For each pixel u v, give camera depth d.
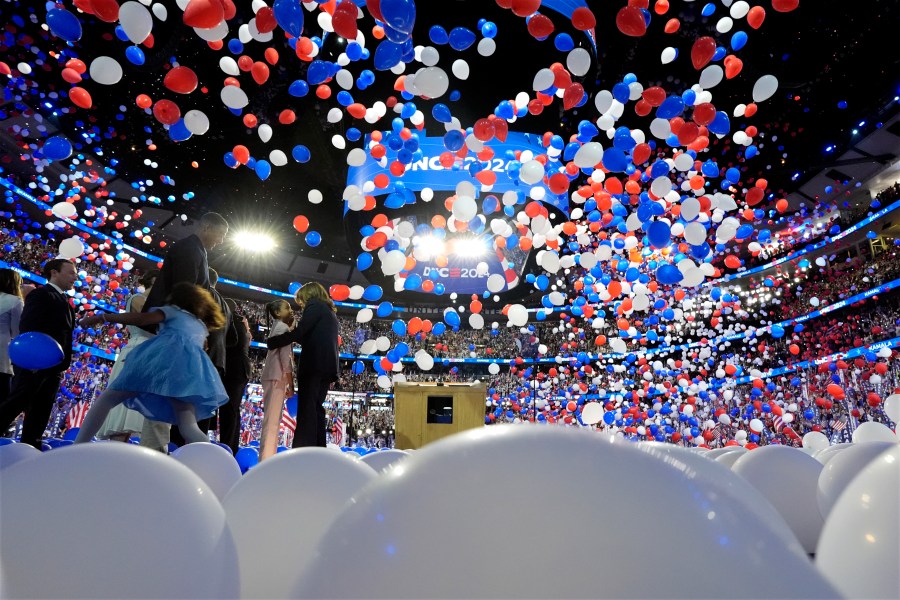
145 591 0.44
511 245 5.19
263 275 21.27
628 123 11.10
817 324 18.14
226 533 0.52
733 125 12.73
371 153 4.45
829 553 0.54
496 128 3.68
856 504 0.54
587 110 9.89
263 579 0.70
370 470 0.87
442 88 3.22
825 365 11.86
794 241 17.83
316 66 3.49
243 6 9.05
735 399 14.25
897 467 0.53
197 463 1.54
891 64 11.41
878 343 14.38
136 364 2.80
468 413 5.18
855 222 17.03
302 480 0.78
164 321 2.96
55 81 10.69
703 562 0.31
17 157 12.92
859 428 2.63
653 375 8.98
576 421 10.17
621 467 0.37
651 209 3.88
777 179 16.53
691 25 9.42
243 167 14.78
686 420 8.53
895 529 0.48
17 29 9.08
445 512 0.34
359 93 7.55
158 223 16.91
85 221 14.54
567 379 17.91
